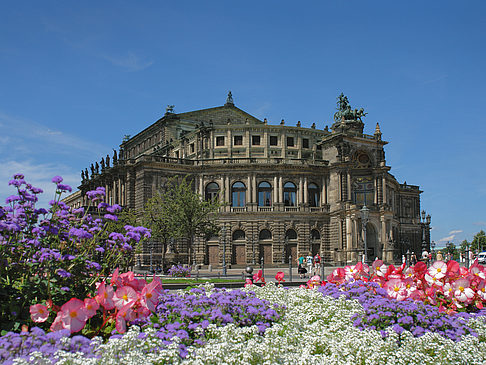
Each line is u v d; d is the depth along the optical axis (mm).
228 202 98875
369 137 114375
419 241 149875
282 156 112312
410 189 150125
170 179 96000
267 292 21734
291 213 106625
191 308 16125
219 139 112062
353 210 104188
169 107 133625
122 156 117188
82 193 145250
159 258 98312
